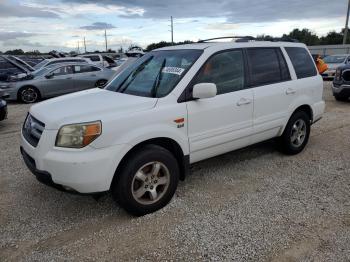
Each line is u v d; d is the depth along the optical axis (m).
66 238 3.38
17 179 4.86
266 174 4.81
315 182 4.51
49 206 4.04
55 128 3.38
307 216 3.65
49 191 4.43
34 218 3.77
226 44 4.50
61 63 14.45
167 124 3.78
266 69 4.92
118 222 3.64
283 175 4.76
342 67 10.36
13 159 5.74
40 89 12.96
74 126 3.32
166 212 3.80
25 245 3.29
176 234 3.38
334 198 4.05
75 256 3.10
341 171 4.87
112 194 3.63
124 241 3.30
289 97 5.15
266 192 4.24
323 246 3.13
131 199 3.59
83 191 3.37
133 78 4.50
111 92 4.35
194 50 4.37
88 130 3.31
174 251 3.12
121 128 3.46
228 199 4.07
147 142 3.76
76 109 3.62
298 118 5.40
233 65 4.49
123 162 3.55
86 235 3.42
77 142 3.31
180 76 4.02
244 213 3.74
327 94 12.55
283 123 5.15
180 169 4.11
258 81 4.78
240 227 3.47
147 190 3.72
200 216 3.70
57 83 13.25
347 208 3.80
